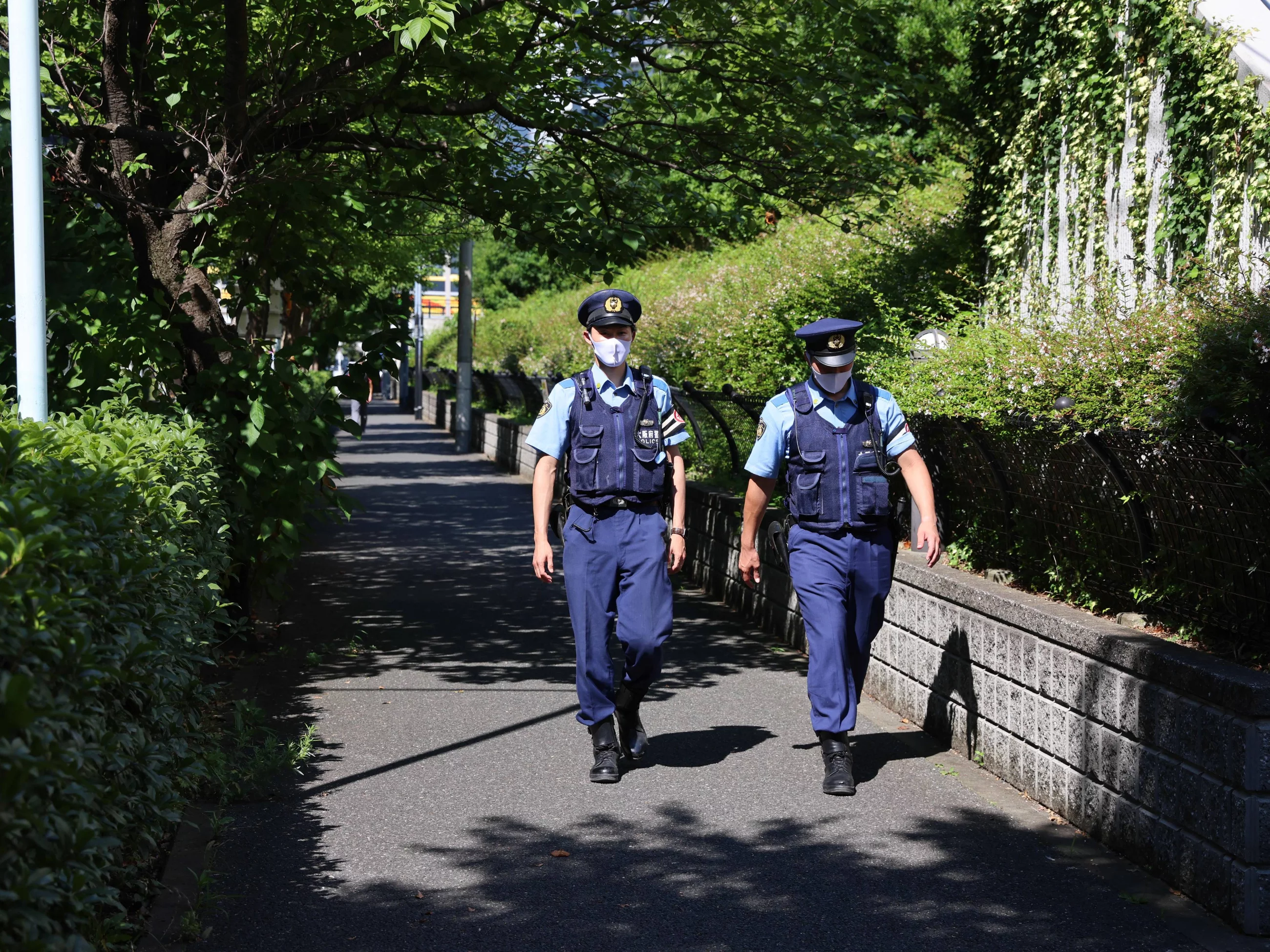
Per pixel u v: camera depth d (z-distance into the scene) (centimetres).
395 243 1677
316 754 552
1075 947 360
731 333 1401
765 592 866
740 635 848
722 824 465
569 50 868
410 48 612
